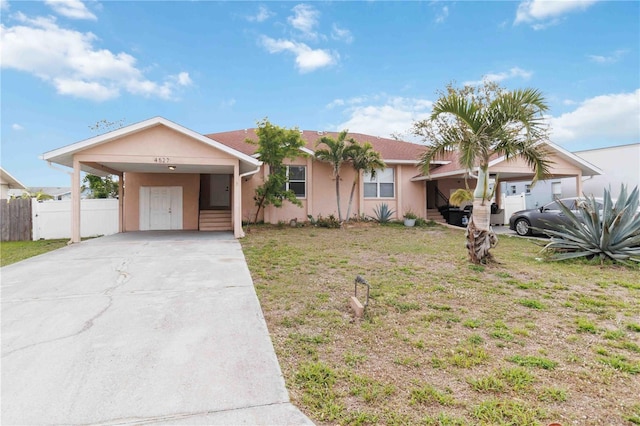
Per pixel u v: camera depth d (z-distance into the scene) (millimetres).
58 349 3258
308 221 14789
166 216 14320
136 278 5902
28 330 3707
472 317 4090
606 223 6969
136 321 3973
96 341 3438
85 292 5102
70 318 4059
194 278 5902
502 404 2371
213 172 13805
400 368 2912
